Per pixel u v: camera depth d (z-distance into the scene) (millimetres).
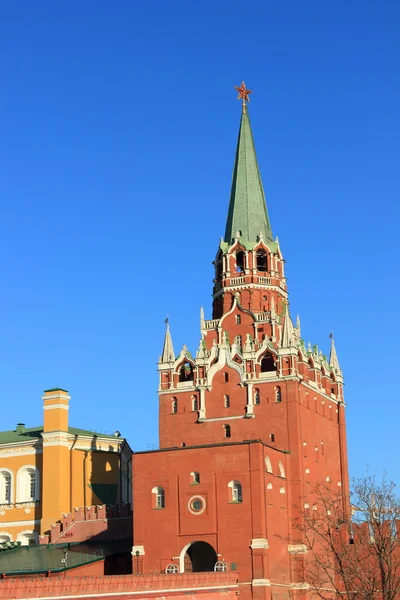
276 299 127500
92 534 117438
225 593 92125
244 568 99438
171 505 104375
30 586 70375
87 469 131375
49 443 128250
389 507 104938
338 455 129375
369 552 100188
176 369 123188
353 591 101500
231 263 128000
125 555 106438
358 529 105438
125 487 140250
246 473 102062
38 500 128375
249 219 130375
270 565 101125
